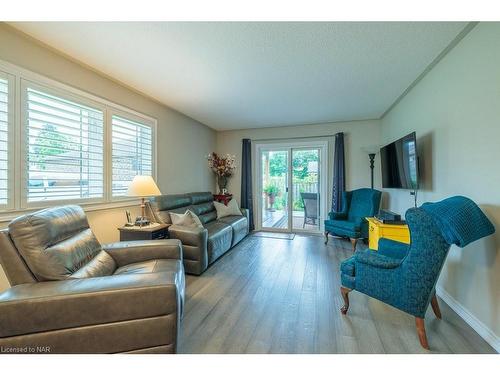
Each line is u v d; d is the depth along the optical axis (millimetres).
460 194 1940
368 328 1732
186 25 1744
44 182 2066
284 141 5020
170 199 3426
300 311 1962
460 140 1939
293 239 4414
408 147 2693
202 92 3104
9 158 1821
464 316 1841
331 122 4676
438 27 1760
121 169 2902
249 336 1639
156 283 1226
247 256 3420
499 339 1509
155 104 3480
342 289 1938
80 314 1127
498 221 1539
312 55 2168
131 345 1180
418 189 2791
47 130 2088
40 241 1305
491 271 1589
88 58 2236
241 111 3977
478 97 1722
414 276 1525
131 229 2598
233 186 5402
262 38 1907
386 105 3631
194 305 2061
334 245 3990
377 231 2742
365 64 2342
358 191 4199
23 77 1900
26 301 1077
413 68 2424
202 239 2744
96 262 1696
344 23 1720
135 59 2250
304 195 4996
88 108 2459
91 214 2510
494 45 1562
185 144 4273
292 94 3170
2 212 1776
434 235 1445
